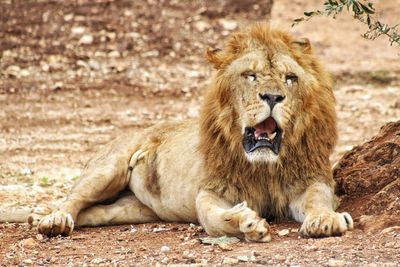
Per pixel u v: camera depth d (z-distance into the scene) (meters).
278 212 11.59
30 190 15.74
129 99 23.92
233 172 11.36
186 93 24.30
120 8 28.95
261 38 11.30
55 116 22.53
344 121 21.70
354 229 10.62
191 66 26.14
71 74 25.48
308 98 11.16
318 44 27.00
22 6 28.78
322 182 11.45
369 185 11.67
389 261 9.25
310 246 9.95
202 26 28.23
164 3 29.34
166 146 12.74
